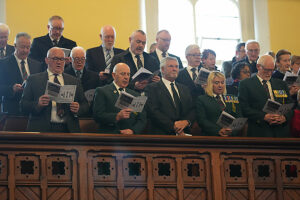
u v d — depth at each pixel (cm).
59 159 558
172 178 586
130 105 607
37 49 809
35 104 618
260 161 618
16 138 546
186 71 772
